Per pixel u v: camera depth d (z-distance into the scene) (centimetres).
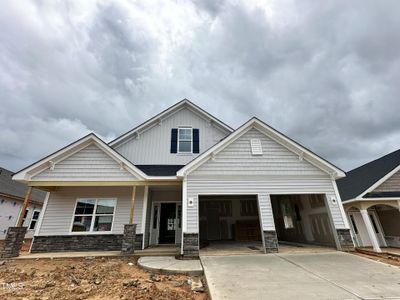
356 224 1109
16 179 836
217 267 566
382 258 731
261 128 959
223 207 1352
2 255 754
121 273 571
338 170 877
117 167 925
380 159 1348
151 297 391
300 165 901
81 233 921
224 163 884
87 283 475
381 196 963
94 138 939
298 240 1119
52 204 958
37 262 714
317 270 525
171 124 1268
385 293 370
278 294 369
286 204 1263
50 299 373
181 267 585
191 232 757
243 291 387
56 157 899
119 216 962
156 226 1081
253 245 996
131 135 1209
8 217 1689
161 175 921
